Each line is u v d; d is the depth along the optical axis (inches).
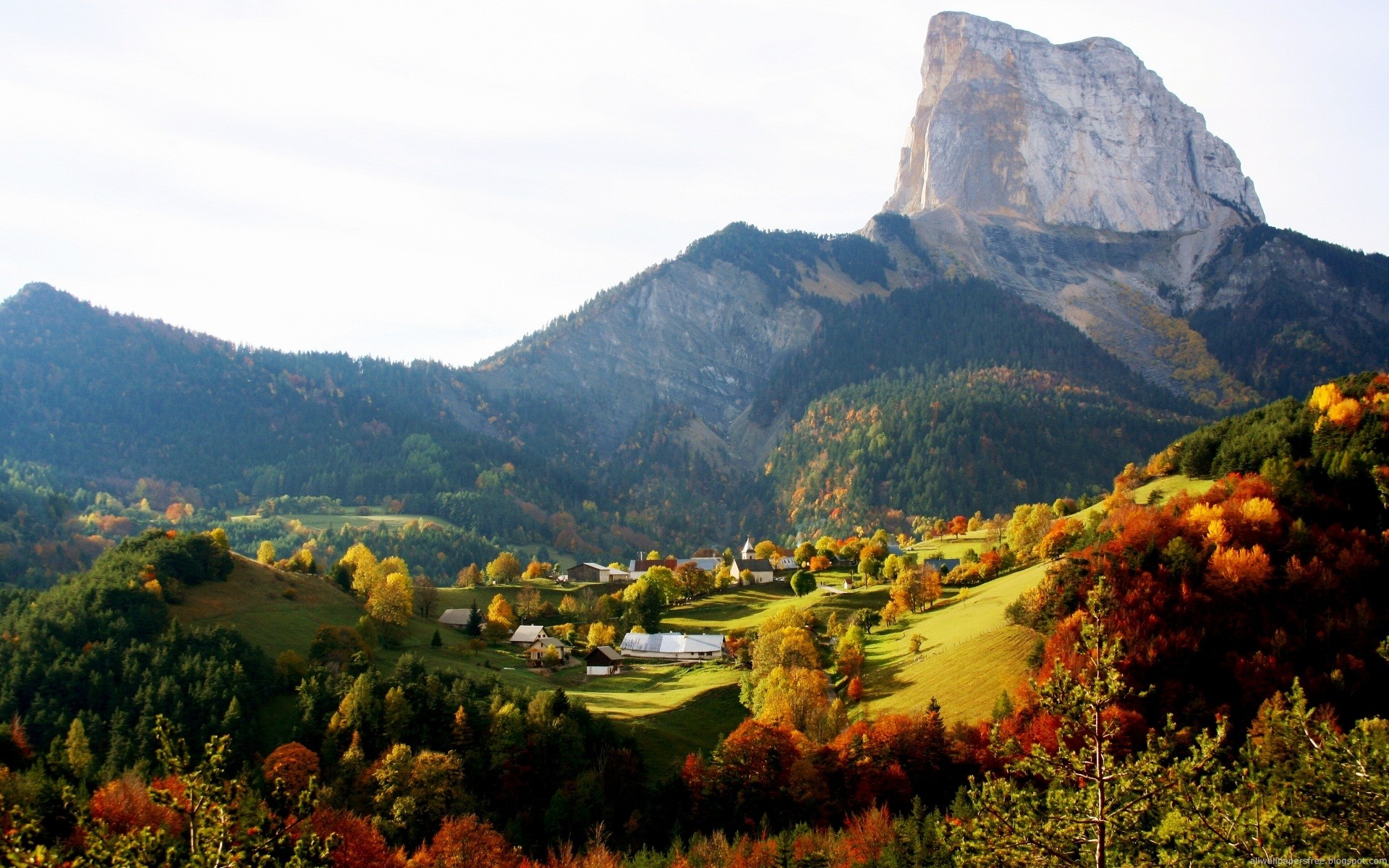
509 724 3735.2
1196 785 1534.2
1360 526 4126.5
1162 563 4060.0
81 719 3806.6
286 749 3516.2
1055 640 3782.0
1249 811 1502.2
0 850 1348.4
